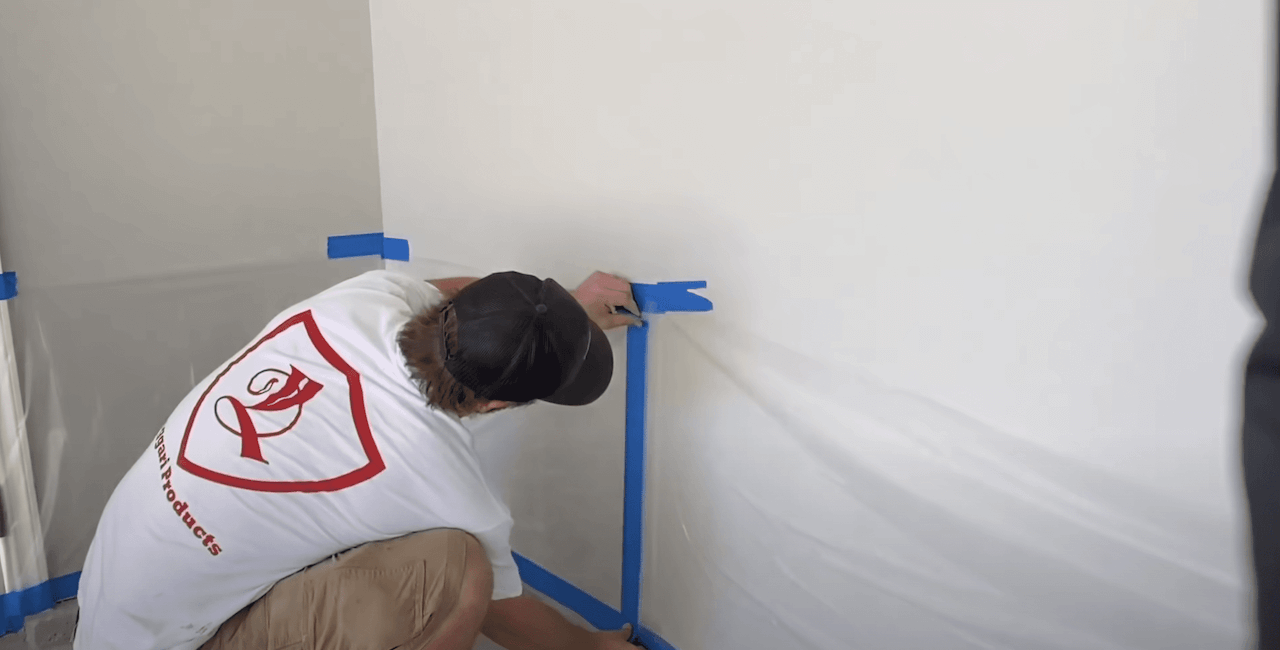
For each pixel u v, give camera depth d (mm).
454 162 1882
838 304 1220
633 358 1558
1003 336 1048
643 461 1597
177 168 1859
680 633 1633
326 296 1271
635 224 1490
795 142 1220
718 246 1365
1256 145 799
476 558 1190
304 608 1178
